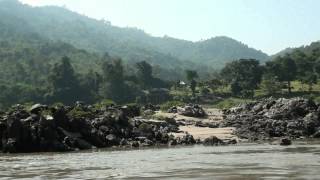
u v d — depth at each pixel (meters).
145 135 76.38
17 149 62.81
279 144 69.19
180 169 37.00
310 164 38.38
